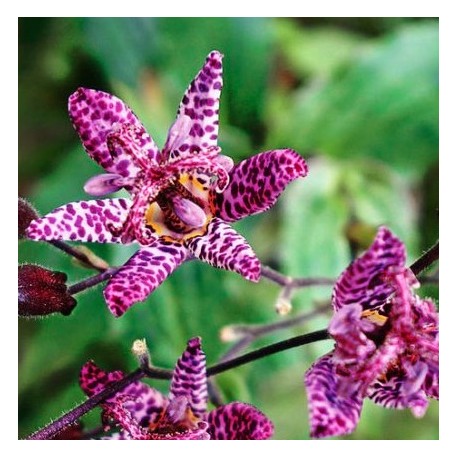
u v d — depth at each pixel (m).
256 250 0.22
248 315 0.22
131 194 0.17
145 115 0.22
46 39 0.22
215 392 0.19
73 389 0.21
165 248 0.17
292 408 0.21
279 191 0.16
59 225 0.16
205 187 0.17
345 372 0.15
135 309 0.21
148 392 0.18
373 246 0.15
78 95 0.17
